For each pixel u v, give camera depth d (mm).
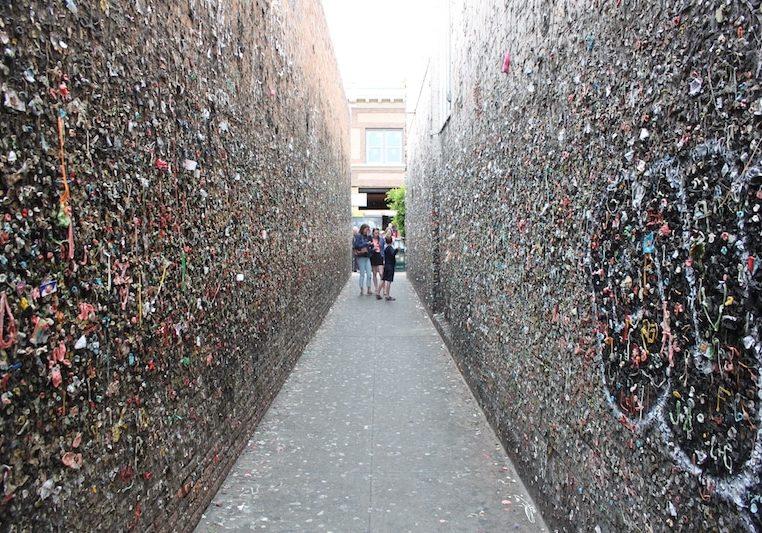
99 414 2098
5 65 1584
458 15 6965
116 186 2221
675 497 1885
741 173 1516
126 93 2320
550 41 3186
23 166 1653
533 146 3527
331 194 12375
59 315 1833
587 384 2660
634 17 2145
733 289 1555
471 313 5812
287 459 4211
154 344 2604
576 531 2797
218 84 3627
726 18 1588
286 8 6195
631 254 2182
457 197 6945
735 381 1557
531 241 3584
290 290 6551
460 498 3623
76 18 1949
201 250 3277
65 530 1880
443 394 5828
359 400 5652
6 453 1590
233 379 4023
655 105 1979
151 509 2594
